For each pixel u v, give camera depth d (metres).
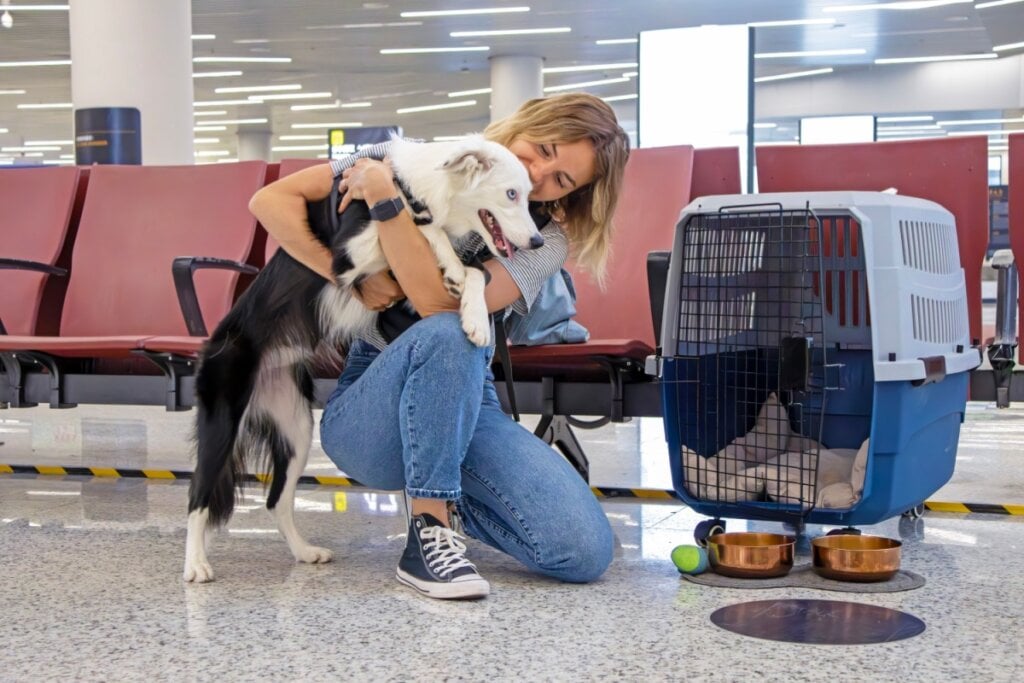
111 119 8.71
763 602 2.08
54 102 22.09
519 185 2.26
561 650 1.78
